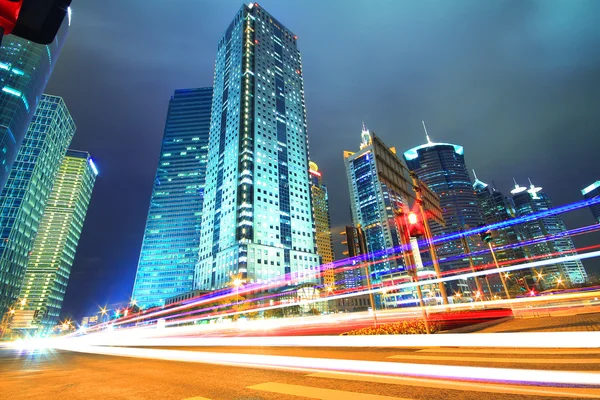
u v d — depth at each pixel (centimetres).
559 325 1603
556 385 545
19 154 13238
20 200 12431
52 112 14788
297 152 14725
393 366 812
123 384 779
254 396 593
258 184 12519
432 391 557
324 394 577
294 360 1038
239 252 11069
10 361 1468
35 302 17062
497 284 19162
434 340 1252
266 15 16350
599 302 4638
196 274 13512
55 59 12519
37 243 18475
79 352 2047
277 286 11256
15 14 288
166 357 1388
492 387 557
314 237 13662
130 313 13450
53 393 703
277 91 15075
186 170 19738
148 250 18050
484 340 1198
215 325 5409
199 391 661
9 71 10481
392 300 14725
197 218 18625
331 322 4553
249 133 13125
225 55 16200
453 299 13550
